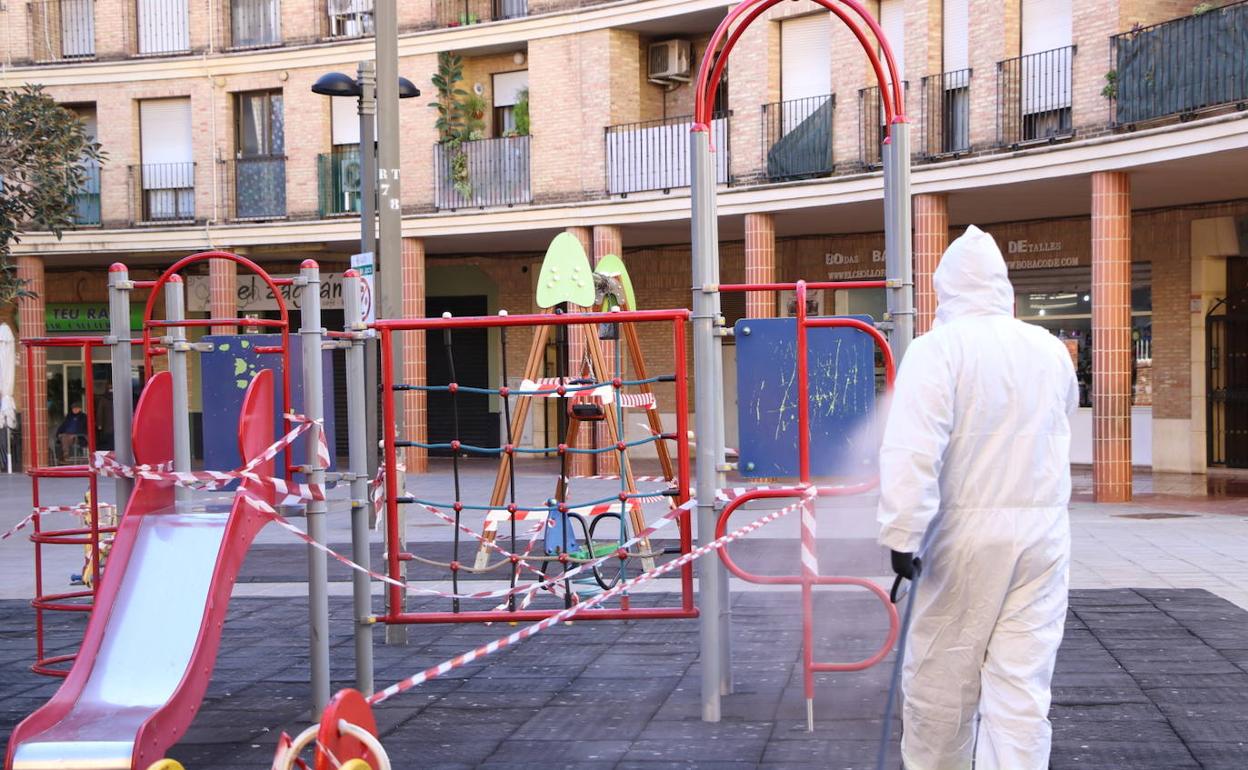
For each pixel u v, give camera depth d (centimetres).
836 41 2334
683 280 2964
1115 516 1677
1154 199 2248
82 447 3281
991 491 451
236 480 755
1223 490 2012
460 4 2870
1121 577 1152
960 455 454
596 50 2655
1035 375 459
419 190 2856
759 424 693
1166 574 1166
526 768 611
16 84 3141
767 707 713
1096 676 759
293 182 2980
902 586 680
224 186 3023
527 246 3080
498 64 2906
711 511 686
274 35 3022
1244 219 2228
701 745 640
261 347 775
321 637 699
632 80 2686
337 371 3244
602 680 798
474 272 3209
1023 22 2114
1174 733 636
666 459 1144
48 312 3353
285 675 837
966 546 450
